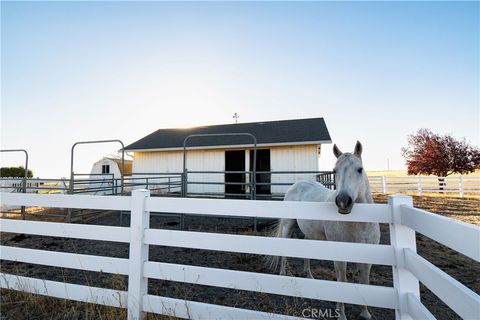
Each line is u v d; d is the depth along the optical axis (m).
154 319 1.89
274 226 5.59
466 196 12.40
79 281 2.95
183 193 5.48
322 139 9.31
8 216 7.83
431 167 14.26
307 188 3.34
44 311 2.19
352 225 2.03
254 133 11.47
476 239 0.83
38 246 4.64
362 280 1.97
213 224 6.32
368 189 2.16
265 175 11.96
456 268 3.49
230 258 3.86
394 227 1.46
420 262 1.21
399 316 1.41
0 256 2.43
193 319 1.79
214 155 10.88
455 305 0.92
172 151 11.52
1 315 2.16
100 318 1.94
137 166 12.04
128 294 1.95
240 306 2.36
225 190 10.69
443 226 1.03
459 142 14.02
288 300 2.50
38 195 2.39
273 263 3.55
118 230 2.04
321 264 3.72
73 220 7.02
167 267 1.89
